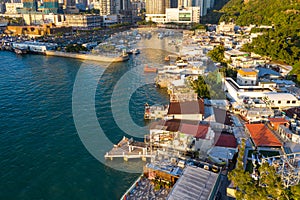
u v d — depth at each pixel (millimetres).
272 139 55031
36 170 53250
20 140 64438
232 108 74500
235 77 96938
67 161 55875
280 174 39562
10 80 115125
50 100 91062
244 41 169375
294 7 194250
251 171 46375
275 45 115000
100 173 51875
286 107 72625
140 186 46500
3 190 47969
